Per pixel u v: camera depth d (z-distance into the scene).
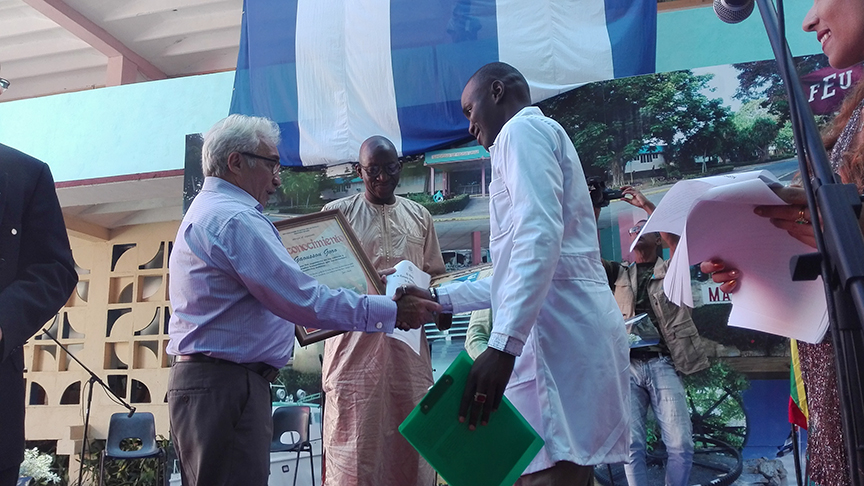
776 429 3.45
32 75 8.86
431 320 2.23
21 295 1.83
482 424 1.45
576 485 1.57
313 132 4.51
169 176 5.69
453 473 1.47
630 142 3.98
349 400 2.93
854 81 3.64
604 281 1.73
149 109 5.85
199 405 1.99
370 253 3.15
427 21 4.42
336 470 2.91
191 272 2.06
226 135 2.22
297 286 2.05
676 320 3.67
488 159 4.30
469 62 4.30
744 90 3.88
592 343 1.61
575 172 1.73
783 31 1.12
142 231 7.70
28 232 1.97
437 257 3.35
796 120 1.07
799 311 1.54
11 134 6.09
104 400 7.33
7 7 7.68
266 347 2.11
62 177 5.91
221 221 2.06
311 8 4.64
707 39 4.94
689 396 3.59
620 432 1.61
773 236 1.53
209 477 1.96
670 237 3.77
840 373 0.97
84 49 8.35
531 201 1.54
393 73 4.41
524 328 1.45
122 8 7.42
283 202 4.54
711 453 3.51
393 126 4.39
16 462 1.84
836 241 0.95
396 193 4.40
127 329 7.47
